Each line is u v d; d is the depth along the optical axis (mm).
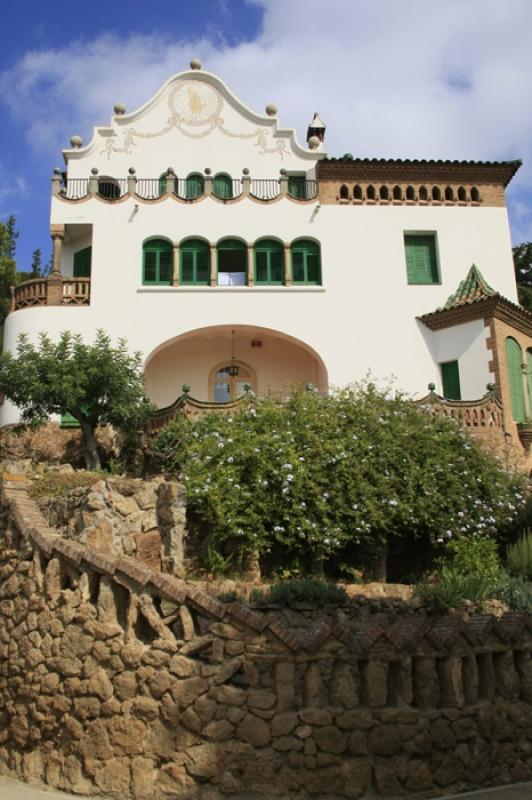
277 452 15820
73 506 13539
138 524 13586
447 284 27281
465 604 12906
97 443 22625
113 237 26391
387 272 27141
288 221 27234
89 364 20562
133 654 8945
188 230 26781
